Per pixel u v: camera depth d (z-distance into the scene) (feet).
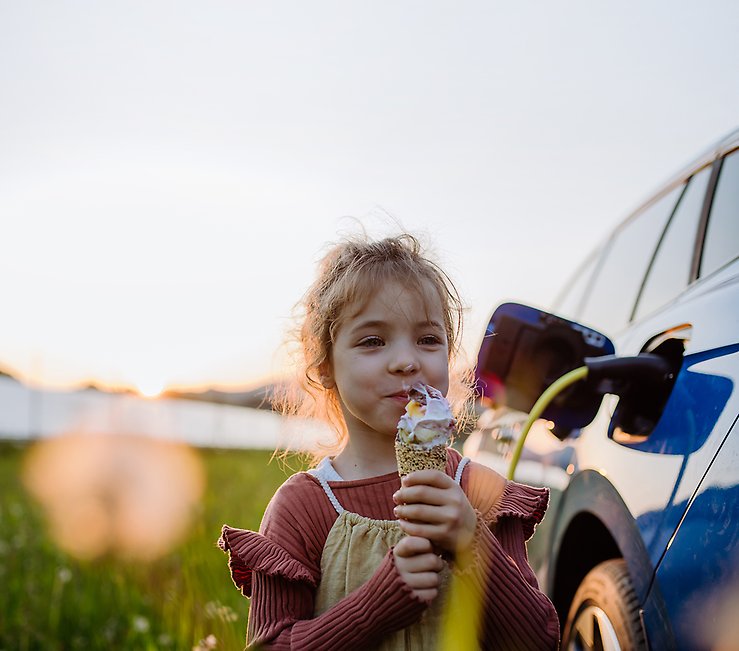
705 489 5.77
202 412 58.34
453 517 5.29
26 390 88.33
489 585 5.41
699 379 6.35
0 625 12.55
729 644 5.20
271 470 30.60
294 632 5.58
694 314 6.89
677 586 5.77
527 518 6.20
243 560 6.00
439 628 5.69
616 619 6.59
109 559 16.08
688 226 8.61
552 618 5.72
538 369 8.34
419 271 6.30
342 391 6.26
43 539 18.35
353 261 6.37
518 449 7.52
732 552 5.36
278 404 8.11
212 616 10.15
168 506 20.94
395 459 6.30
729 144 8.46
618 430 7.31
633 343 8.17
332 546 5.96
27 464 38.86
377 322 6.08
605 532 7.56
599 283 11.25
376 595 5.36
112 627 12.35
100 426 43.80
